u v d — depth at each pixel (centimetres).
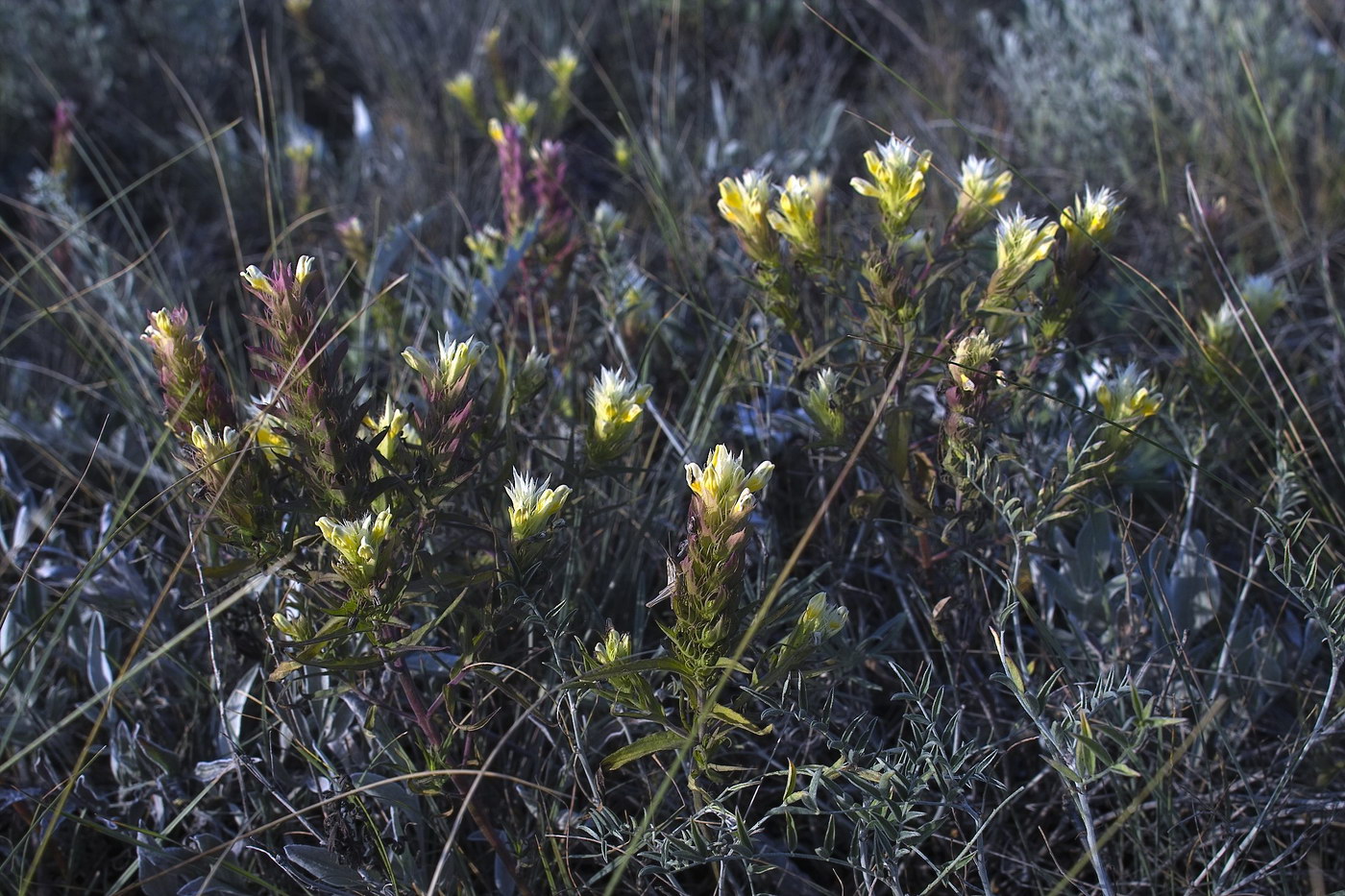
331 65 164
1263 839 71
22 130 142
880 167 66
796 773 62
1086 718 60
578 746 63
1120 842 69
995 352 65
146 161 139
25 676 75
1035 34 145
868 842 64
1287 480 71
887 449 69
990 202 69
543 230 87
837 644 66
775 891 69
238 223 130
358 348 90
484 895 70
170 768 71
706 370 87
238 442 61
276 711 69
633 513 78
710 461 57
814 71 155
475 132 143
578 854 70
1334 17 148
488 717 64
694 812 65
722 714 59
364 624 60
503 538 63
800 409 84
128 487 88
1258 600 79
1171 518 78
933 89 143
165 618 77
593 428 65
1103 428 68
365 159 131
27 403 95
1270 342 89
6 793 70
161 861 67
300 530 66
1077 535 79
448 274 93
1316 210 114
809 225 68
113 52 152
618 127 147
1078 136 126
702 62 153
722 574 57
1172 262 101
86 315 96
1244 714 72
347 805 66
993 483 65
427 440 61
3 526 81
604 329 90
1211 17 134
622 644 60
